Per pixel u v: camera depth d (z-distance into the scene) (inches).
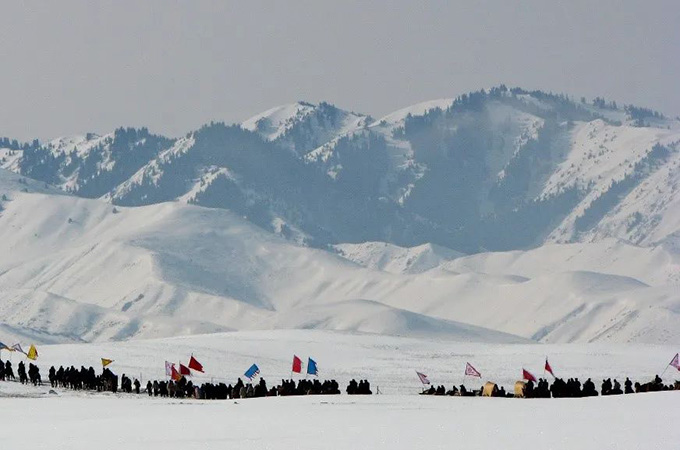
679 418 5703.7
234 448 4849.9
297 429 5541.3
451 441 4940.9
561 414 6077.8
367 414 6314.0
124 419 6235.2
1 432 5664.4
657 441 4798.2
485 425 5541.3
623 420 5659.5
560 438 4953.3
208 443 5036.9
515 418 5895.7
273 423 5856.3
